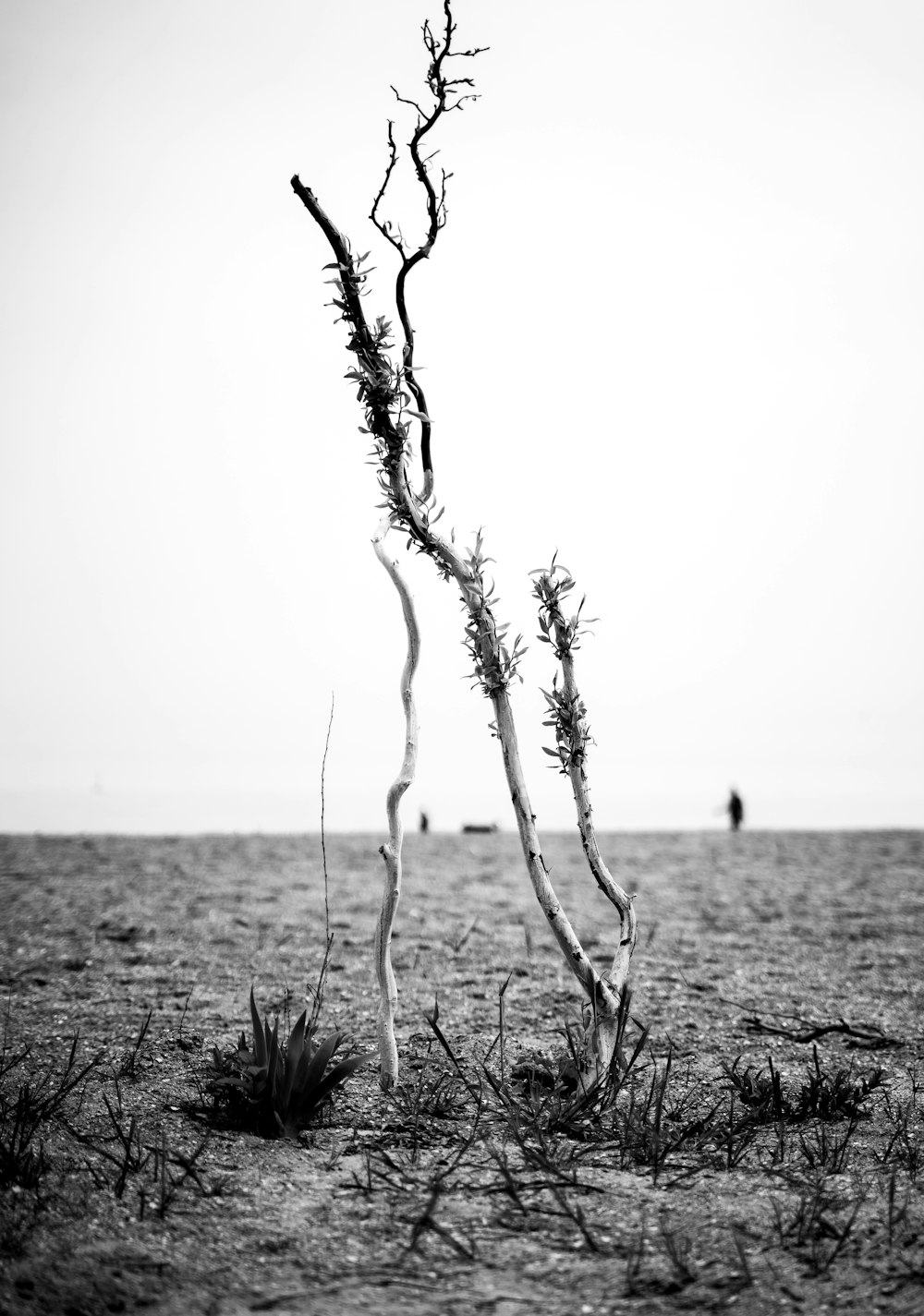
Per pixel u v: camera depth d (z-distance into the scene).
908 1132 5.84
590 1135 5.64
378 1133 5.66
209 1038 7.68
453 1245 4.27
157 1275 4.03
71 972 10.03
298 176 6.11
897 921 13.55
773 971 10.60
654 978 10.20
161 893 14.71
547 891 6.10
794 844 22.31
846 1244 4.34
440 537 6.40
